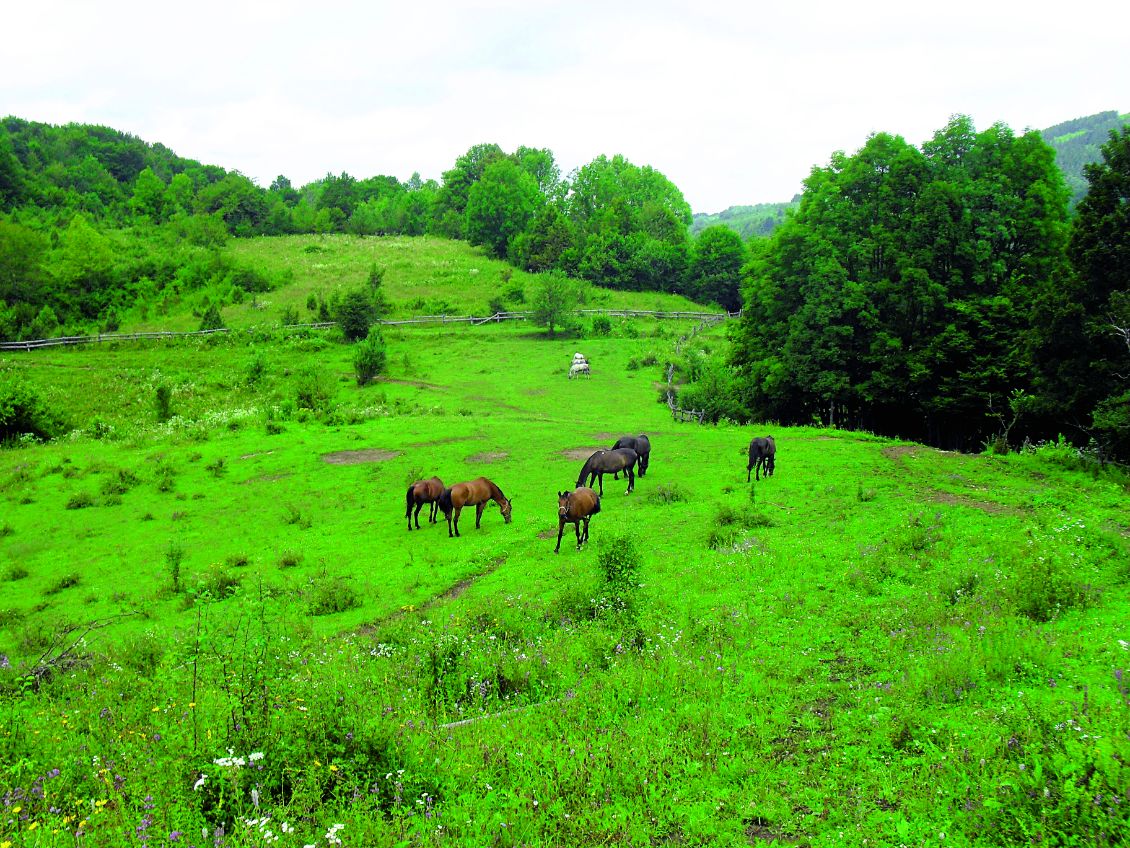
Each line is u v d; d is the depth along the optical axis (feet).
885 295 123.03
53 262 333.42
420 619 49.98
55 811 21.49
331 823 21.12
